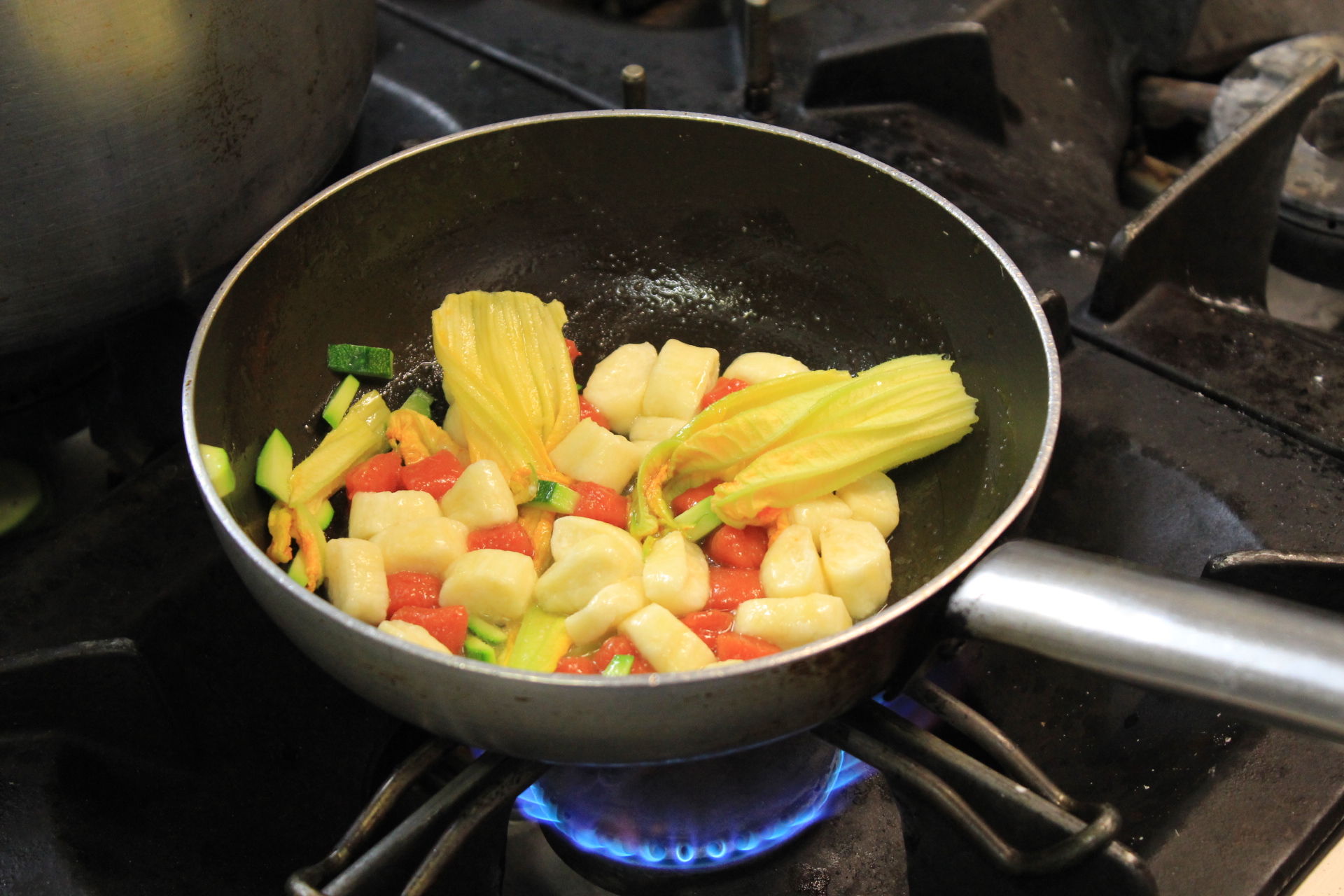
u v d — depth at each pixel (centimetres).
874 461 53
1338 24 73
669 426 56
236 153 49
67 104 45
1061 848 43
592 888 53
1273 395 55
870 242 55
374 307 56
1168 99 71
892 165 63
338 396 55
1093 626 42
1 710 47
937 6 68
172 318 55
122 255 49
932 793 44
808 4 70
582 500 54
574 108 66
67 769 48
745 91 65
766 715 42
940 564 52
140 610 50
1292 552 49
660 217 58
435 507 54
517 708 42
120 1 45
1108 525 54
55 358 55
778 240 57
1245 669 40
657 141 56
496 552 52
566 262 59
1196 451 54
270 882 49
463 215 57
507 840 53
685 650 49
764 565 52
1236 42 72
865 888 51
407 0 72
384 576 51
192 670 51
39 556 51
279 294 52
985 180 63
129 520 52
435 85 67
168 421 56
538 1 72
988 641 43
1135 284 57
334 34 51
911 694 46
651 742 42
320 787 52
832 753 51
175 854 48
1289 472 53
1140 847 46
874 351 57
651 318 60
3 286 48
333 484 54
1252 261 62
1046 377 48
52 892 46
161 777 50
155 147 47
